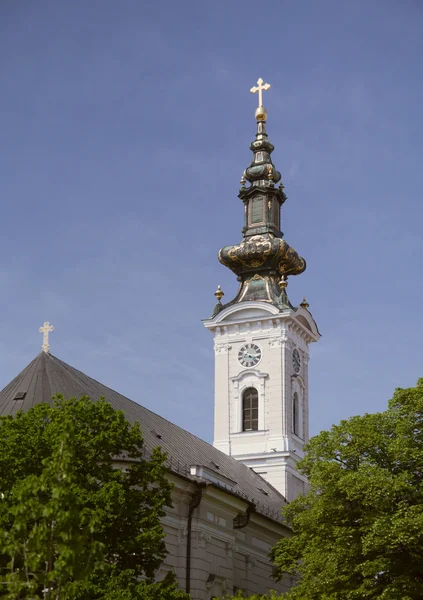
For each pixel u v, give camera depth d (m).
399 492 58.72
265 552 86.25
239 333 109.69
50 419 50.75
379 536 56.62
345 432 63.94
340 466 61.78
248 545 82.94
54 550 33.31
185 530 71.75
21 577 34.25
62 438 34.22
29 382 70.44
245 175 115.00
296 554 66.56
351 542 59.25
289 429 105.69
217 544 75.69
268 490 99.94
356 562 58.81
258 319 108.25
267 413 105.94
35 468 47.75
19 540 34.75
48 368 72.56
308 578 60.12
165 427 87.94
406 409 62.53
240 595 63.72
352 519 61.03
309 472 65.06
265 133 117.81
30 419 50.34
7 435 49.25
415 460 60.75
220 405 108.06
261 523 84.75
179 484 71.19
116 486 48.75
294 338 110.44
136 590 48.19
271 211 113.19
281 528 88.38
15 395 69.12
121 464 64.62
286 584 89.94
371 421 63.59
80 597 46.50
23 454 47.88
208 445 98.31
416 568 57.31
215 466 87.38
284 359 107.19
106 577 48.03
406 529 55.81
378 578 57.56
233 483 79.12
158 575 68.31
